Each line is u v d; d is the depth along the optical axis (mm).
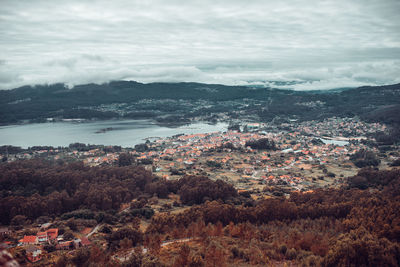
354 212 125562
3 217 148250
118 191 178375
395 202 119625
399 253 81562
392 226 103812
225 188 178250
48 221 148375
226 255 94188
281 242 104688
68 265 92812
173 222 133875
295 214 134875
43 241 118188
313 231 114375
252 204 162000
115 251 108625
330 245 96312
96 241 119375
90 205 164750
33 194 170125
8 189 180500
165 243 113188
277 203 141375
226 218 136625
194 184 187625
